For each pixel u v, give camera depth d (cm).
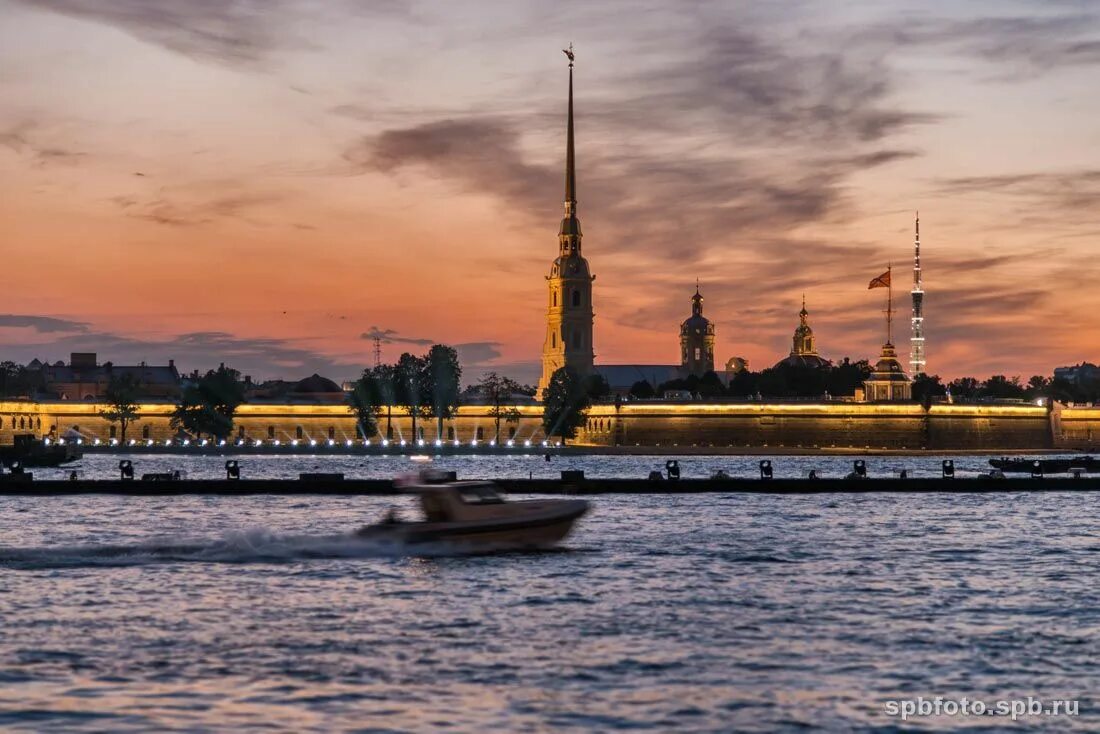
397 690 6372
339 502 16450
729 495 17575
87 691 6325
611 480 17512
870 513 15138
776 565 10388
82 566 9719
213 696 6253
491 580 9306
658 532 12731
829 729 5841
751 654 7112
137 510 15300
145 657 6981
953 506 16262
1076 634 7638
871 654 7131
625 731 5781
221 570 9594
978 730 5862
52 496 17200
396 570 9650
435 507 10262
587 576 9575
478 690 6375
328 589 8881
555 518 10469
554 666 6831
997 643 7400
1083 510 15750
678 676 6650
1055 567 10438
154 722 5838
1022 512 15462
